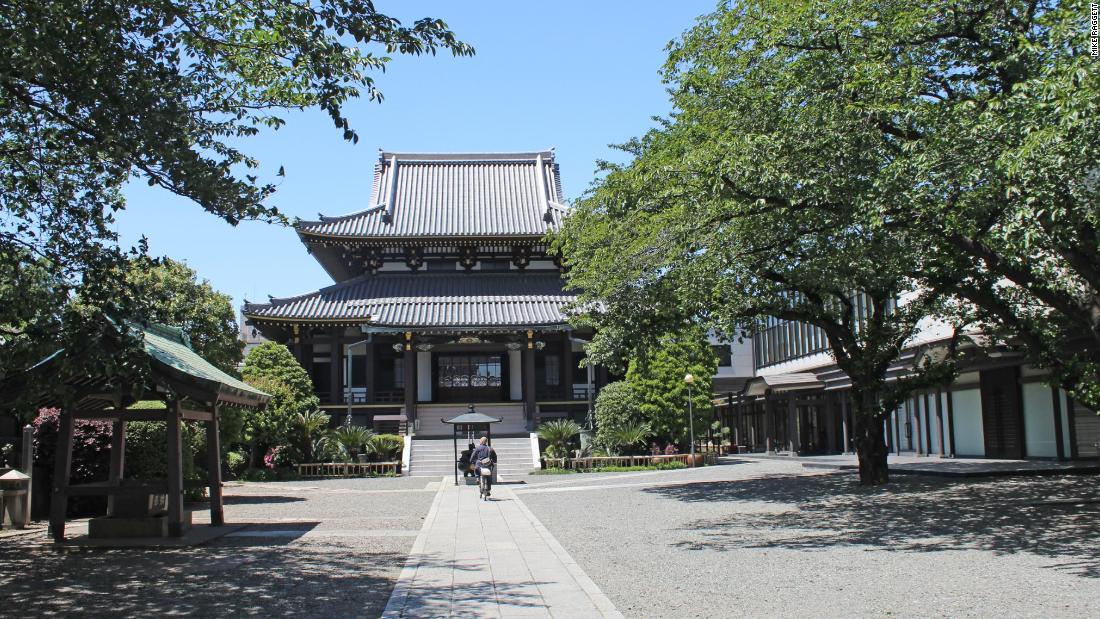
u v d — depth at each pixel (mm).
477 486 28531
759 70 14562
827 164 12383
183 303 26219
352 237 45062
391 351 46406
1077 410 25719
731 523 15656
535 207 49812
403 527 16484
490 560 11727
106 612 8422
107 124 9641
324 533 15406
